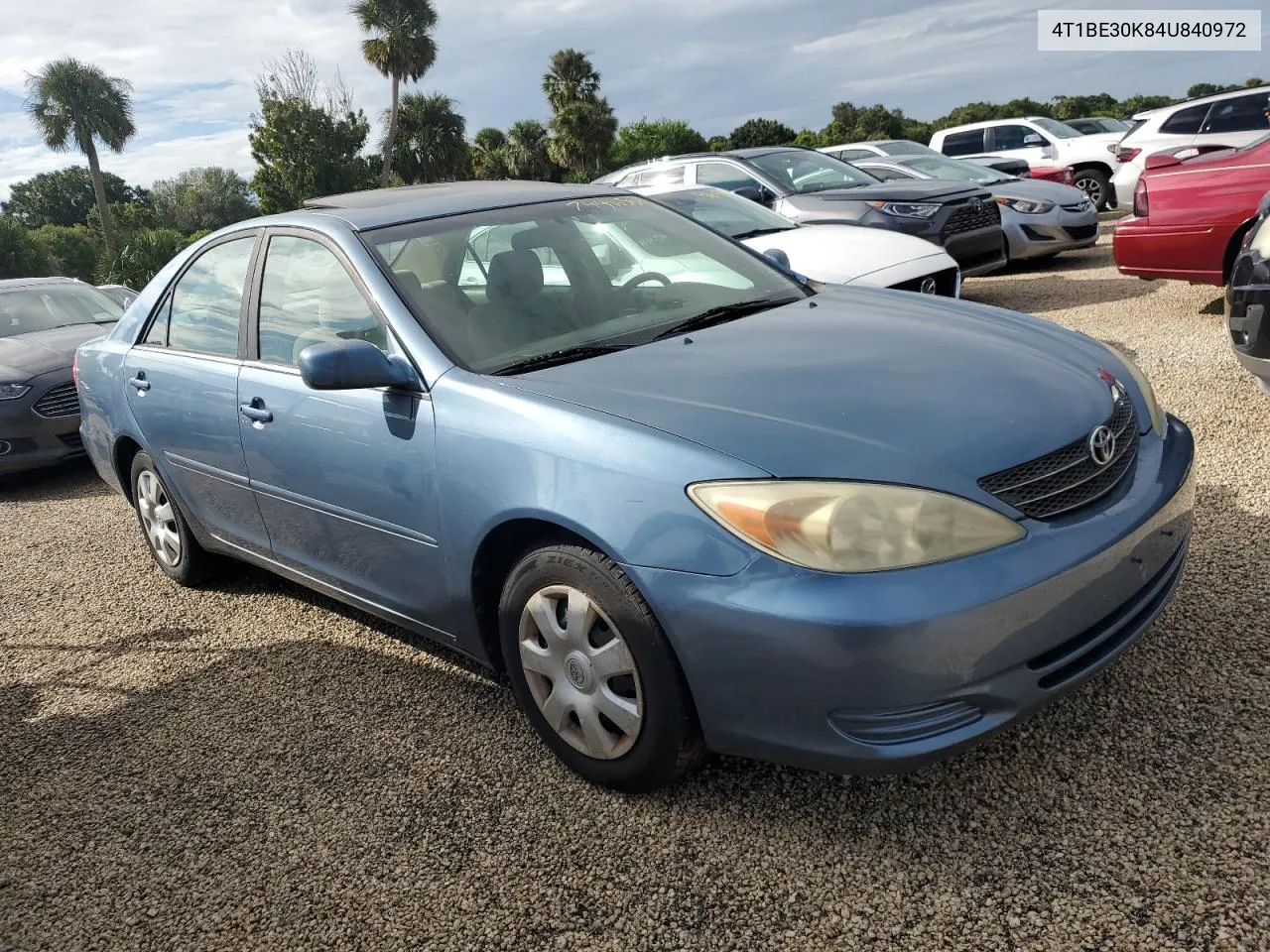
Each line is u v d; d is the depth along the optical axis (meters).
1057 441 2.24
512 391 2.56
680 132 77.81
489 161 62.97
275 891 2.39
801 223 7.71
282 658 3.64
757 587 2.05
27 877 2.60
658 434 2.25
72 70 41.19
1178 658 2.76
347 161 42.94
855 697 2.00
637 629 2.27
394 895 2.31
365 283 3.01
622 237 3.47
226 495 3.71
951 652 1.98
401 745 2.94
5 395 6.74
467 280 3.02
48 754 3.23
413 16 43.62
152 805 2.83
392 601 3.10
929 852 2.19
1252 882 1.97
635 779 2.45
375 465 2.88
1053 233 9.63
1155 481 2.43
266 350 3.38
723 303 3.21
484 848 2.43
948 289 6.50
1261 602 2.98
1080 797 2.28
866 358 2.59
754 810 2.41
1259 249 4.46
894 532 2.00
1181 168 6.54
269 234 3.54
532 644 2.60
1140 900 1.97
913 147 13.16
